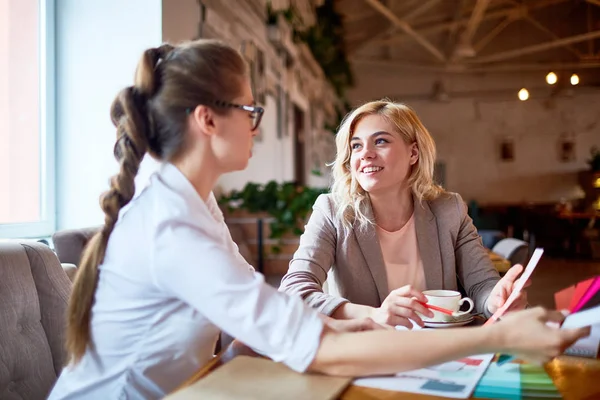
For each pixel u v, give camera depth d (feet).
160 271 2.58
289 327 2.45
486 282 4.82
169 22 9.47
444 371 2.64
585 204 45.14
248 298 2.47
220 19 14.57
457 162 49.73
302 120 32.01
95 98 9.06
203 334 2.86
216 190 16.55
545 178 48.47
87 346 2.90
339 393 2.30
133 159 2.94
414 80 49.83
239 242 15.12
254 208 16.12
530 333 2.17
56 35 9.13
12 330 3.92
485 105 49.19
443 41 46.19
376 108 5.01
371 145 4.88
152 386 2.80
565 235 35.17
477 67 47.96
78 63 9.12
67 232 6.31
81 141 9.05
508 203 48.01
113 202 2.93
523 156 48.80
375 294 4.97
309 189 17.03
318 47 31.45
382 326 2.96
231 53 2.94
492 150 49.21
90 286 2.90
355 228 5.01
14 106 8.12
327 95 40.93
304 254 4.86
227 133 2.86
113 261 2.80
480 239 5.32
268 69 21.38
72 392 2.90
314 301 3.93
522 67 47.19
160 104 2.86
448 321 3.75
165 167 2.90
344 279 5.02
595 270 26.18
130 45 9.08
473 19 35.19
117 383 2.79
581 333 2.15
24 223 8.14
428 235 5.07
